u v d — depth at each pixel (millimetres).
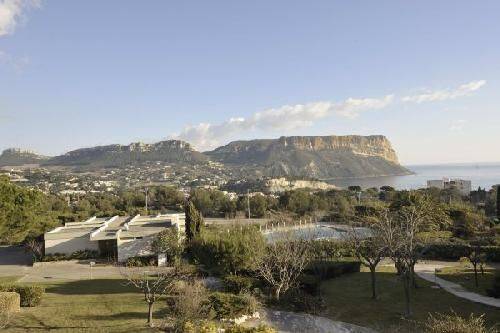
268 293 28797
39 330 19312
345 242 41688
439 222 54750
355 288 31922
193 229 45156
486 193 102875
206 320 21266
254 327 20672
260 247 32938
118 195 116812
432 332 17641
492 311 25953
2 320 19391
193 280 29172
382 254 31781
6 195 34531
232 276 30281
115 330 19547
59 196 113125
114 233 48469
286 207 96938
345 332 23266
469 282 32938
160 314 22609
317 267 34719
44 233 49969
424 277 34938
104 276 37531
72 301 25594
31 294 23859
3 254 52594
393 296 29609
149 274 36188
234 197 116000
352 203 94062
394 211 54656
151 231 47250
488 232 52406
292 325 24156
